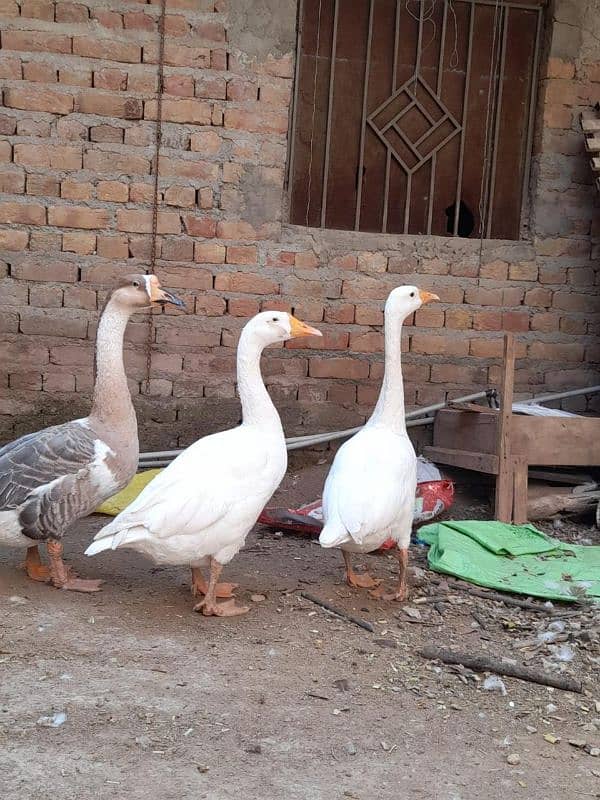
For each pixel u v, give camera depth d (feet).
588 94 11.92
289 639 7.14
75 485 7.60
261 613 7.61
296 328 7.86
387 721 6.00
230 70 11.23
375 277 11.76
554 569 8.87
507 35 12.00
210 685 6.27
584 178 12.00
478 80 12.04
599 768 5.61
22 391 11.25
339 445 11.83
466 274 11.91
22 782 4.96
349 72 11.82
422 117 12.01
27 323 11.18
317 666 6.72
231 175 11.37
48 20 10.88
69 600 7.57
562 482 10.92
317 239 11.64
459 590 8.42
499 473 10.05
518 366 12.08
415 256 11.82
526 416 10.19
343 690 6.38
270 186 11.45
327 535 7.25
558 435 10.28
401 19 11.84
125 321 7.93
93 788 4.96
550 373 12.13
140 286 7.84
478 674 6.81
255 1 11.18
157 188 11.25
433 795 5.16
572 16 11.75
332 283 11.68
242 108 11.30
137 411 11.48
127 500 10.20
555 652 7.20
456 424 11.05
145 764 5.23
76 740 5.44
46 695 5.96
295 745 5.59
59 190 11.10
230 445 7.51
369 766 5.42
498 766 5.55
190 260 11.40
